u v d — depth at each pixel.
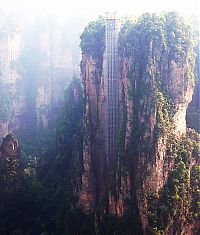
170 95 96.75
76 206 105.88
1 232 105.75
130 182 96.06
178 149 95.06
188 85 98.06
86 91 110.50
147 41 98.50
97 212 100.62
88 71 110.62
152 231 87.94
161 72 96.88
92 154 106.69
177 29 99.88
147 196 90.88
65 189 111.06
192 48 102.06
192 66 101.25
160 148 91.69
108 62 106.44
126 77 102.06
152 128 92.69
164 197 91.12
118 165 98.19
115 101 106.44
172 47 97.69
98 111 108.25
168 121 94.38
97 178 107.25
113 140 106.50
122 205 96.06
